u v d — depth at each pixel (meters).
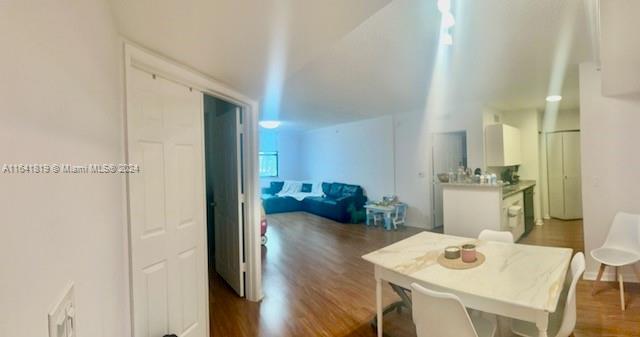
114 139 1.48
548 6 2.05
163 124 2.00
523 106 5.78
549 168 6.59
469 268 1.89
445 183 4.89
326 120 7.22
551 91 4.49
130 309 1.70
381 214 6.52
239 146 3.16
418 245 2.42
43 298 0.63
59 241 0.73
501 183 4.55
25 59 0.59
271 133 9.53
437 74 3.54
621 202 3.15
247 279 3.10
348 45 2.65
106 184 1.27
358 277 3.61
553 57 3.06
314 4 1.39
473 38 2.57
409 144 6.22
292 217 7.52
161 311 1.96
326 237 5.52
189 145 2.25
